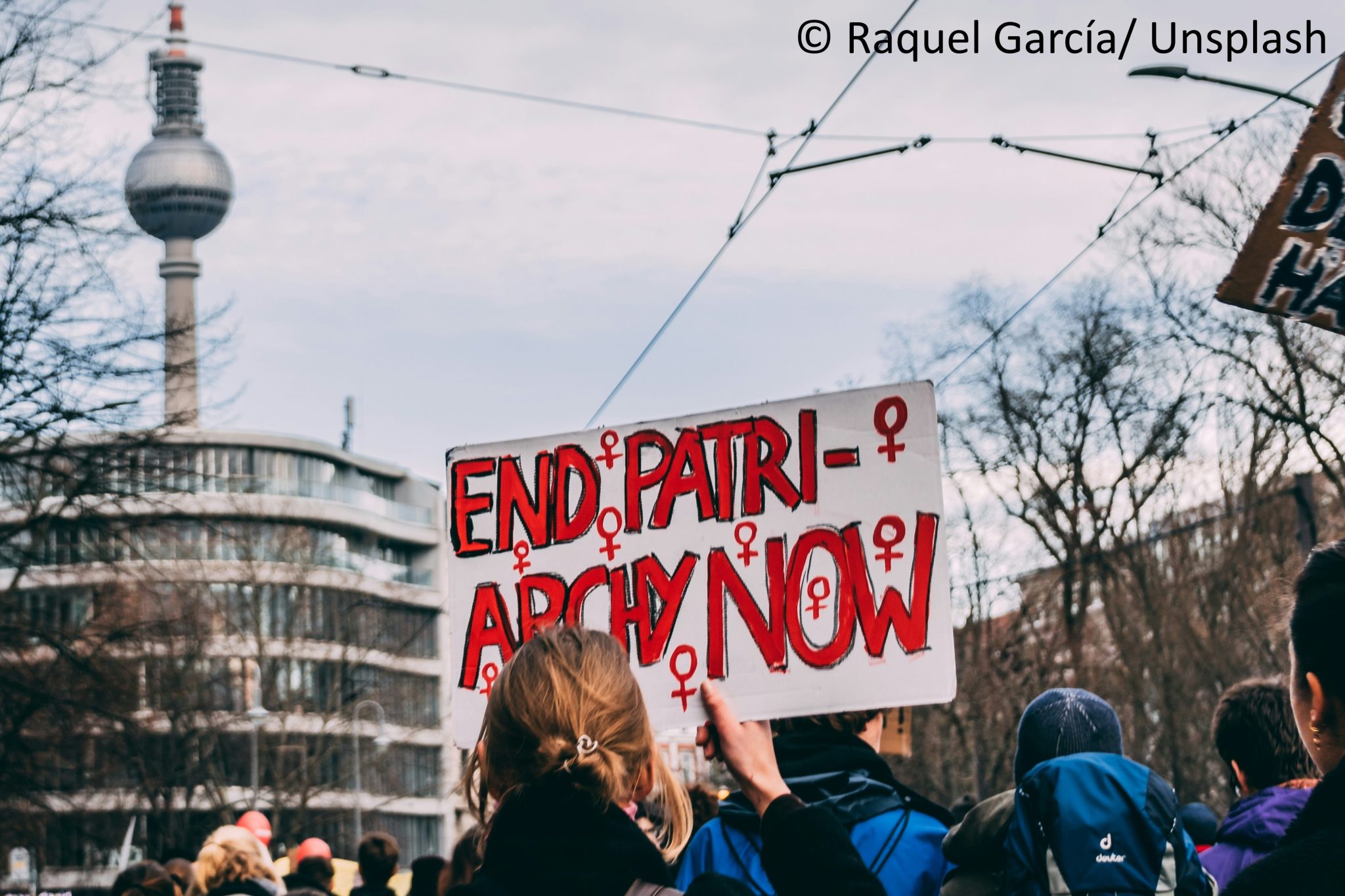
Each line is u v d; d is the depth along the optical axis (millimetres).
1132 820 4301
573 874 2754
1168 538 34625
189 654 42812
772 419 4062
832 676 3936
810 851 3020
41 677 22391
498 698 2902
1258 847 4773
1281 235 3383
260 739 53906
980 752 39031
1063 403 34625
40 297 18312
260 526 53500
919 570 3920
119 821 39406
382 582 72062
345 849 68688
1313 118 3357
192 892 8508
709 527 4082
